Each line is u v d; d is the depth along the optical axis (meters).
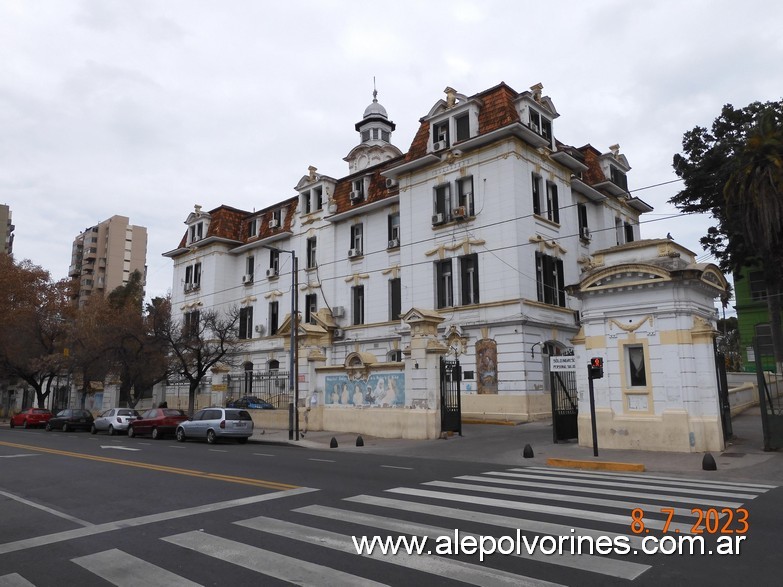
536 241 27.42
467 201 28.30
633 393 15.80
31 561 6.32
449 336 27.59
